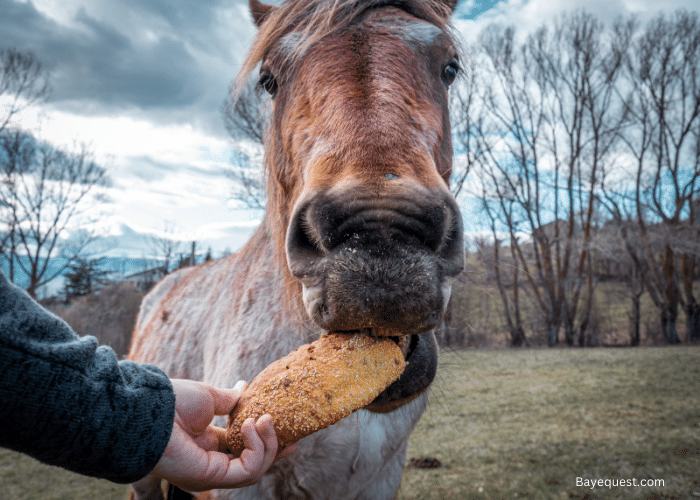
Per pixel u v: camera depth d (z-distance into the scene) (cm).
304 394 98
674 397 761
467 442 598
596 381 954
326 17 158
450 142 186
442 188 115
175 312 289
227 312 219
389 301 98
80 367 72
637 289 2325
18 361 66
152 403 79
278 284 190
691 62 2164
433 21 181
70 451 70
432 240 106
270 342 184
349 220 102
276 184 189
